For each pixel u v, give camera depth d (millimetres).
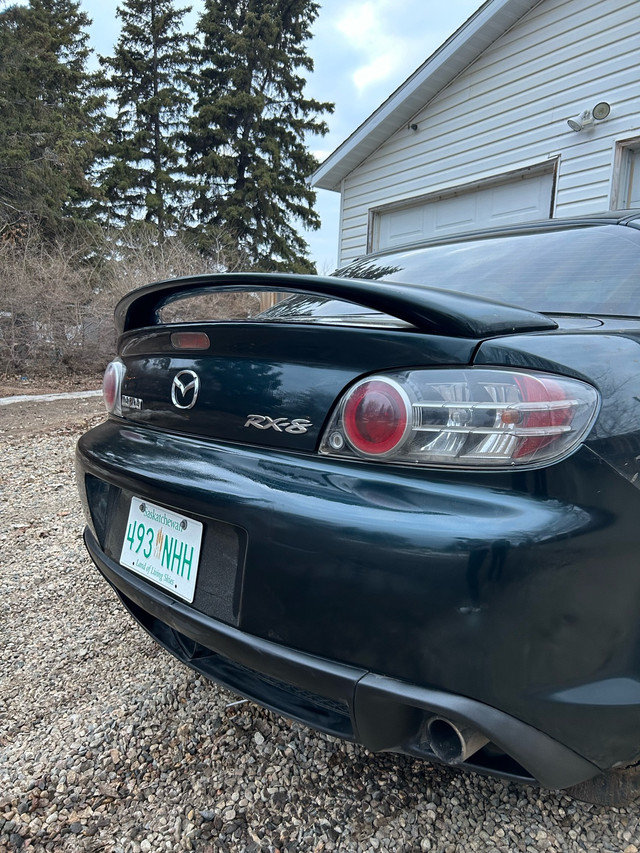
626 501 1065
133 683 1973
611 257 1644
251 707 1837
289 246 26188
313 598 1090
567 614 1016
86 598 2576
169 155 25672
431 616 1008
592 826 1380
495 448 1037
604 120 6160
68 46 27875
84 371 10914
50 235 16828
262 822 1407
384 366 1122
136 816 1434
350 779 1536
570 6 6422
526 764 1057
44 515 3643
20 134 17391
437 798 1470
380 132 8648
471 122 7574
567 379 1077
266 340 1281
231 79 26031
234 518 1187
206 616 1279
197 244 21562
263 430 1254
